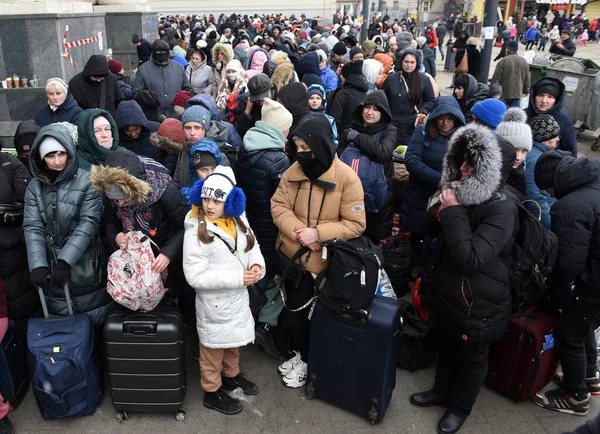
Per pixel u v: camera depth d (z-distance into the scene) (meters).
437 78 18.06
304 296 3.30
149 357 2.92
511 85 8.77
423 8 47.59
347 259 2.89
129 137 3.98
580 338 3.08
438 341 3.15
